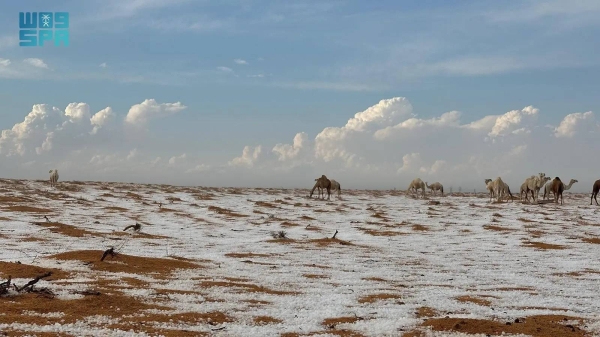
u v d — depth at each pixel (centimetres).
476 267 1689
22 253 1597
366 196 5862
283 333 802
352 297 1105
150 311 869
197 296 1018
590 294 1227
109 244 1936
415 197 5806
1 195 3825
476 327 852
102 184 6025
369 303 1047
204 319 851
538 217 3612
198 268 1396
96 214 3238
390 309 992
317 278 1354
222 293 1070
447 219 3547
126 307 884
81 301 888
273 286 1202
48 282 1048
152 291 1027
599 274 1559
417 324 875
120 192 5031
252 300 1027
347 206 4481
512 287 1308
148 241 2117
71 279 1102
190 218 3359
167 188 6081
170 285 1115
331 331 822
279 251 1945
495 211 4066
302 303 1024
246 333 787
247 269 1455
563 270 1634
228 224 3123
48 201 3772
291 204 4566
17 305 837
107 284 1067
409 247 2239
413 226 3102
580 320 930
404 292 1189
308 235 2633
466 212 4016
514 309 1032
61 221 2728
